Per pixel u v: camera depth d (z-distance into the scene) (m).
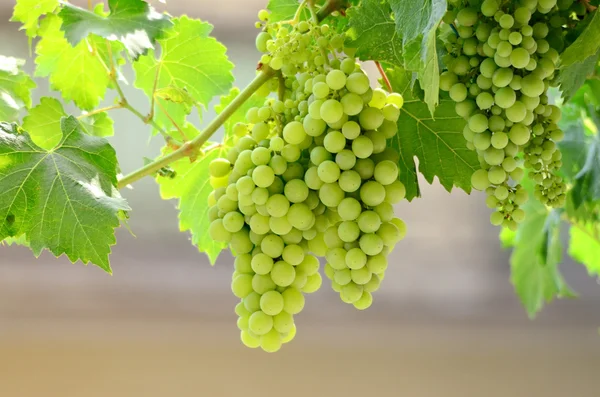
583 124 1.73
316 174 1.39
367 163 1.39
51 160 1.45
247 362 4.01
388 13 1.46
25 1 1.61
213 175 1.44
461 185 1.51
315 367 4.02
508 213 1.41
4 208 1.43
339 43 1.44
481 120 1.38
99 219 1.42
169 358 3.98
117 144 3.72
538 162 1.41
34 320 4.00
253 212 1.41
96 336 4.01
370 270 1.38
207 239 1.65
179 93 1.59
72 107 2.92
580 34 1.41
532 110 1.39
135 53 1.52
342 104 1.38
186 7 3.77
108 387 3.90
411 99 1.50
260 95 1.49
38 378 3.88
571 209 1.72
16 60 1.64
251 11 3.79
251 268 1.42
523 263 2.13
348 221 1.38
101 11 1.60
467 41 1.39
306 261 1.41
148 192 4.02
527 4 1.37
